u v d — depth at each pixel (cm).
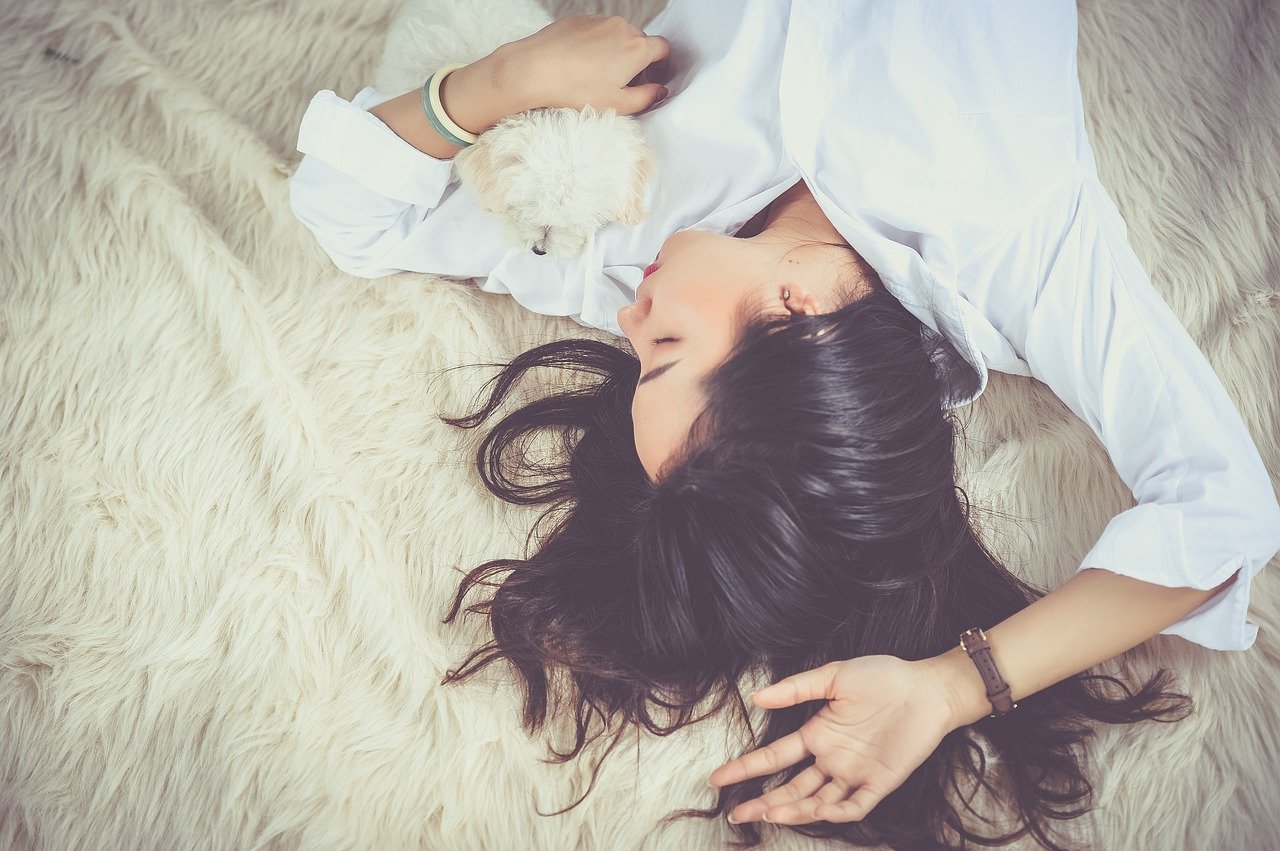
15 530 123
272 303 136
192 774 114
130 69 144
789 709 114
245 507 123
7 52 144
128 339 131
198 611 120
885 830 109
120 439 126
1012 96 112
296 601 119
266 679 117
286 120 150
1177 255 130
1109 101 138
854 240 110
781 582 102
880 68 111
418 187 123
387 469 128
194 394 128
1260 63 139
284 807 112
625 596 116
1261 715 110
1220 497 101
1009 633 103
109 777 114
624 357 131
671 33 129
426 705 115
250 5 151
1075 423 124
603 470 124
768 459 98
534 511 127
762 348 99
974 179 111
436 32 123
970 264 114
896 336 108
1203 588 99
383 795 113
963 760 111
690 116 116
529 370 133
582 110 110
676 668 111
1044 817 109
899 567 112
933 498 110
